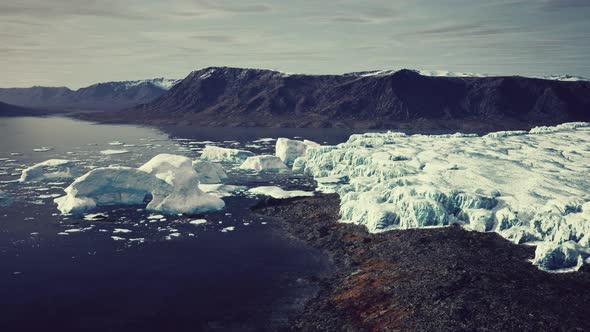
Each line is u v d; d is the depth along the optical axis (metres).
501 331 44.12
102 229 80.56
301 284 59.81
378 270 61.75
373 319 49.44
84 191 92.44
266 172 140.25
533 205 75.50
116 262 66.25
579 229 65.44
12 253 68.69
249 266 65.62
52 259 66.81
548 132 176.62
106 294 56.56
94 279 60.66
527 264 60.06
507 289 52.09
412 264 61.44
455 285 53.00
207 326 49.59
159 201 93.50
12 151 177.38
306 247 73.31
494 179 91.25
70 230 79.31
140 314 51.88
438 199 78.69
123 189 95.81
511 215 71.56
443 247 65.88
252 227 83.31
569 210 71.19
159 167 101.62
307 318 51.06
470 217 75.00
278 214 91.38
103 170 94.19
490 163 105.44
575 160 112.94
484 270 57.44
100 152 177.00
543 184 86.81
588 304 49.41
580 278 55.84
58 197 101.19
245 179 128.88
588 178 92.00
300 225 83.81
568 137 156.25
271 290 58.09
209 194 97.75
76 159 158.00
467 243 67.31
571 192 82.25
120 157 164.12
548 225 68.31
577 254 59.03
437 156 112.62
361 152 123.31
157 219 87.12
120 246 72.56
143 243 74.25
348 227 79.88
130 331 48.38
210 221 86.75
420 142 145.75
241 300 55.44
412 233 72.56
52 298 55.25
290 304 54.44
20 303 53.81
